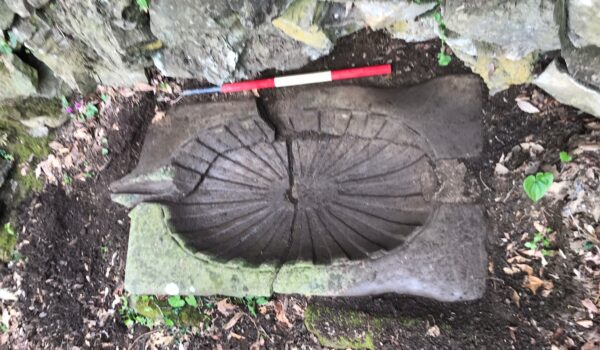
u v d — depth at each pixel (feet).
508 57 2.03
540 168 2.10
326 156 2.37
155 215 2.28
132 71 2.39
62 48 2.25
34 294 2.50
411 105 2.23
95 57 2.32
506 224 2.10
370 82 2.31
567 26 1.81
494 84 2.17
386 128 2.26
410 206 2.20
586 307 1.97
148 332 2.34
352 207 2.30
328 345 2.16
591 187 2.00
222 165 2.41
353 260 2.11
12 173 2.61
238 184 2.40
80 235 2.51
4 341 2.48
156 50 2.27
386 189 2.28
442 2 1.92
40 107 2.52
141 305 2.34
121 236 2.46
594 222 2.00
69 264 2.49
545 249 2.06
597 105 1.98
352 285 2.09
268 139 2.37
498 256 2.09
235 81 2.40
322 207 2.33
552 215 2.07
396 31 2.24
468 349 2.02
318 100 2.31
